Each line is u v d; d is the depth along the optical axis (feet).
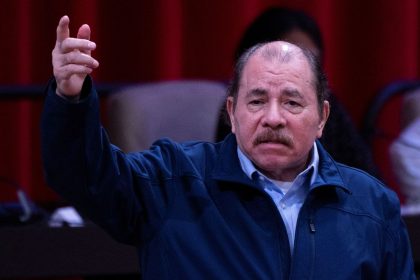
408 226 24.99
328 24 45.37
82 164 17.53
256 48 19.20
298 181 19.30
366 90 46.29
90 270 23.43
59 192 17.97
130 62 42.91
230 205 18.95
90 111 17.33
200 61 44.01
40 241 23.27
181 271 18.31
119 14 42.68
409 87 34.78
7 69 41.63
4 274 23.11
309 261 18.58
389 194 20.24
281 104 18.47
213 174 19.19
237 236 18.65
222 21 44.09
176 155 19.58
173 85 31.94
